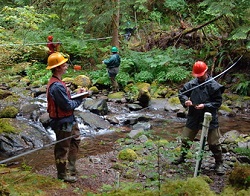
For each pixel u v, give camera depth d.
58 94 4.08
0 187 3.80
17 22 7.70
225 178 4.79
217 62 11.91
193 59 12.42
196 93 4.93
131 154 5.59
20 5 14.76
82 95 4.32
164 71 12.02
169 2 14.68
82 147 6.58
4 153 6.39
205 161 5.42
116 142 6.81
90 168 5.19
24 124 7.52
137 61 12.60
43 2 14.58
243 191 3.94
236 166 4.66
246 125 8.37
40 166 5.55
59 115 4.20
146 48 13.83
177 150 5.21
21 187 4.13
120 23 14.24
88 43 14.09
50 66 4.13
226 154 5.83
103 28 14.11
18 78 11.88
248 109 9.85
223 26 12.50
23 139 6.85
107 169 5.14
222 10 9.95
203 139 4.46
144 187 4.31
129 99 10.40
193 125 5.00
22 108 8.68
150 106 10.05
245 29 10.08
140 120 8.66
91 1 12.64
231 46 11.84
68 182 4.50
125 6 13.69
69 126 4.27
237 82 11.03
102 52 14.00
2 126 6.98
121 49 13.60
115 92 11.34
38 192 4.03
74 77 12.25
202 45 12.79
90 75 12.52
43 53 12.54
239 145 6.18
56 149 4.38
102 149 6.44
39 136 7.20
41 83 11.63
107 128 8.09
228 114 9.27
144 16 15.52
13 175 4.60
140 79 11.89
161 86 11.45
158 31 14.17
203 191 3.95
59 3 13.62
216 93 4.84
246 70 11.41
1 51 7.21
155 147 5.86
